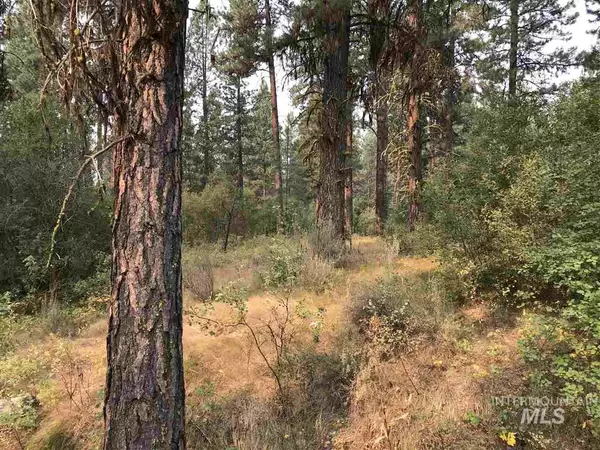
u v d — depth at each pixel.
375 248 9.57
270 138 33.56
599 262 3.44
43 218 8.00
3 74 5.20
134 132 2.32
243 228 18.09
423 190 6.76
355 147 23.69
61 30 2.33
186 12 2.47
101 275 7.83
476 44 14.02
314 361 4.11
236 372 4.22
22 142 7.85
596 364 2.79
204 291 6.56
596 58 13.50
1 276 7.39
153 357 2.31
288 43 8.45
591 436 2.83
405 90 9.90
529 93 6.93
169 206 2.39
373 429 3.25
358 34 9.66
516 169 5.39
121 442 2.32
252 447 3.20
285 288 5.79
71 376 4.15
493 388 3.45
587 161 4.07
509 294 4.96
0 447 3.35
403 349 4.25
